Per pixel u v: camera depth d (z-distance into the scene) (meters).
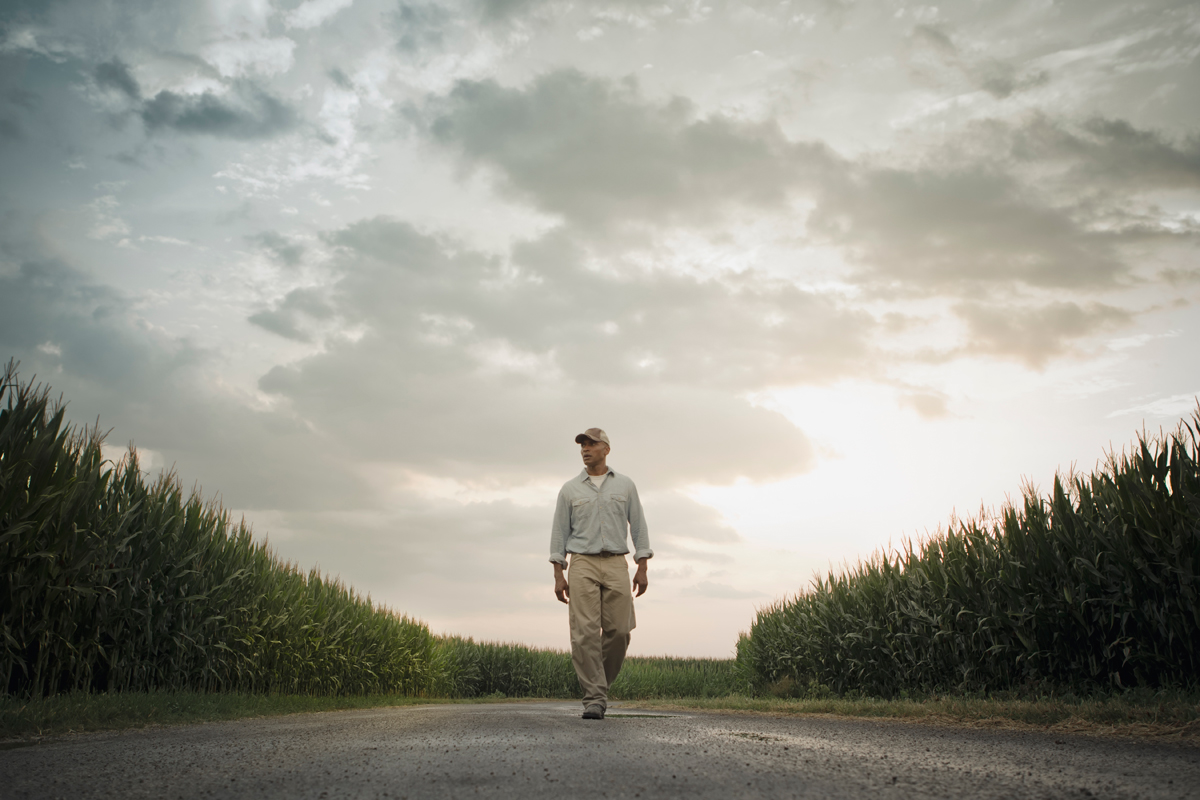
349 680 11.26
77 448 5.94
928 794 1.93
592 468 5.31
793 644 11.70
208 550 7.52
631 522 5.44
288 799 1.89
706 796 1.90
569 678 22.59
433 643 15.84
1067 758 2.63
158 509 6.68
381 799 1.88
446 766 2.37
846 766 2.38
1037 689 6.22
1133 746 3.07
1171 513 5.34
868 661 9.15
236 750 2.81
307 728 3.87
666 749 2.79
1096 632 5.96
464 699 16.53
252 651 8.12
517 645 22.41
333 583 12.09
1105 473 6.09
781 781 2.11
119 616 5.95
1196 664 5.21
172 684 6.45
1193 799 1.87
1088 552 5.98
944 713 5.15
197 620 6.89
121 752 2.78
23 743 3.19
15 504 4.89
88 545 5.40
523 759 2.51
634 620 5.17
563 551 5.26
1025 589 6.49
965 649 7.34
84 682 5.64
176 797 1.92
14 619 4.91
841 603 10.21
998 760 2.56
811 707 6.64
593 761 2.47
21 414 5.06
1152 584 5.48
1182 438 5.48
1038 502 6.62
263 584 8.64
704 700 9.38
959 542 7.73
